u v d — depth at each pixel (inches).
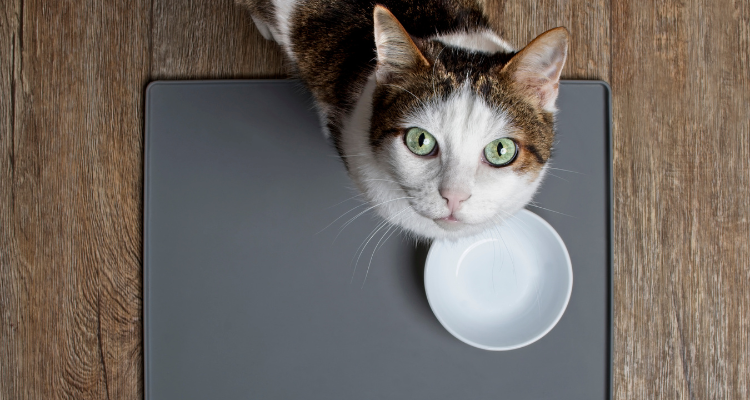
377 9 22.7
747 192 39.2
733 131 39.3
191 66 39.5
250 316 39.7
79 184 39.6
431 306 35.6
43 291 39.7
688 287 39.3
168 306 39.6
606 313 38.9
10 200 39.6
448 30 29.7
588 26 39.2
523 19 39.4
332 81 30.4
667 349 39.3
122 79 39.5
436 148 24.1
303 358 39.6
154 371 39.4
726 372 39.2
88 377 39.5
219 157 39.5
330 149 39.2
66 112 39.6
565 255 35.6
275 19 33.3
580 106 38.8
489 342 36.0
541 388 39.2
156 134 39.4
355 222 39.4
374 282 39.4
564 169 38.7
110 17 39.5
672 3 39.3
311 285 39.5
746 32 39.2
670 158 39.3
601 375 38.9
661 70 39.3
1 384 39.4
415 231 31.1
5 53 39.4
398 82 24.8
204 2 39.4
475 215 24.3
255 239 39.6
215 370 39.7
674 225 39.3
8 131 39.6
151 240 39.5
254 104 39.3
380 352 39.5
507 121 23.4
